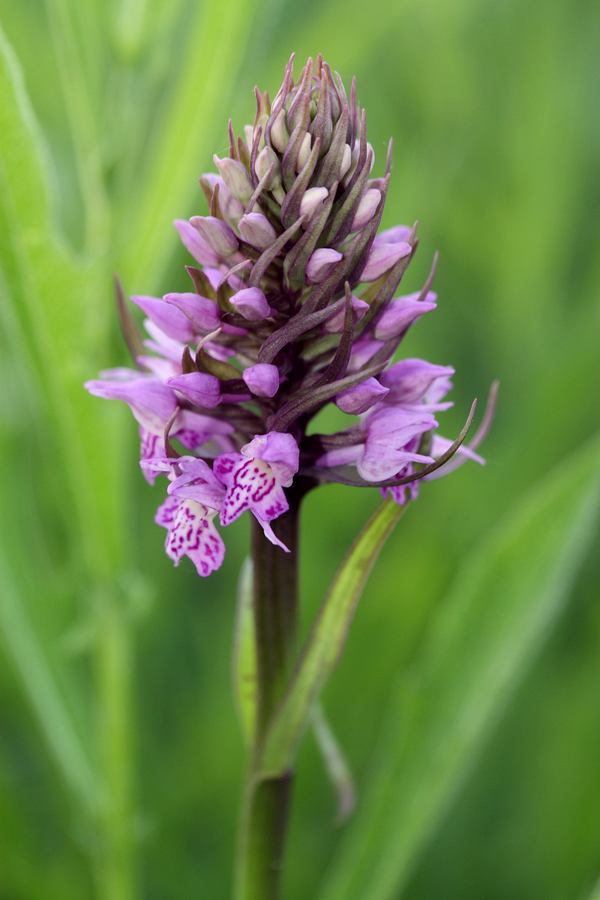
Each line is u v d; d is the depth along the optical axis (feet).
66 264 1.16
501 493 1.51
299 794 1.44
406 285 1.55
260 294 0.97
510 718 1.46
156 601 1.51
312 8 1.36
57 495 1.27
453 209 1.71
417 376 1.02
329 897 1.20
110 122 1.22
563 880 1.38
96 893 1.36
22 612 1.28
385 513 1.03
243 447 0.99
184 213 1.20
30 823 1.41
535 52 1.75
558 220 1.73
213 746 1.44
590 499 1.19
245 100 1.36
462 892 1.40
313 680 1.05
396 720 1.20
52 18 1.22
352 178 0.98
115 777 1.26
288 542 1.04
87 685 1.46
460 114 1.75
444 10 1.76
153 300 1.02
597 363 1.50
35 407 1.26
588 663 1.47
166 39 1.22
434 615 1.46
